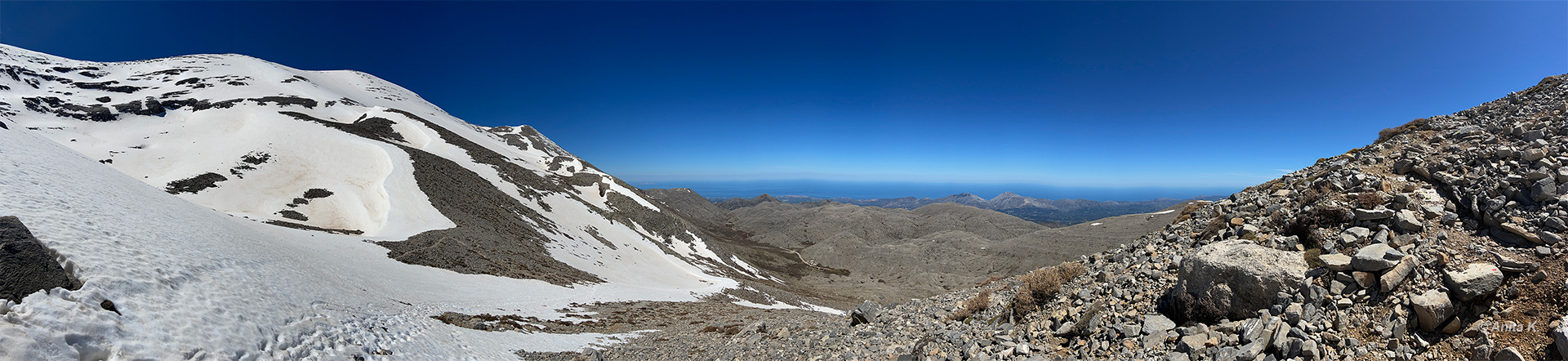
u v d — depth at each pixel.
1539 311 7.36
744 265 127.56
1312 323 8.99
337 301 22.19
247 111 130.88
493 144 164.75
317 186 85.81
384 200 77.31
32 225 14.34
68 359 10.74
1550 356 6.75
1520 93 15.88
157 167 94.81
